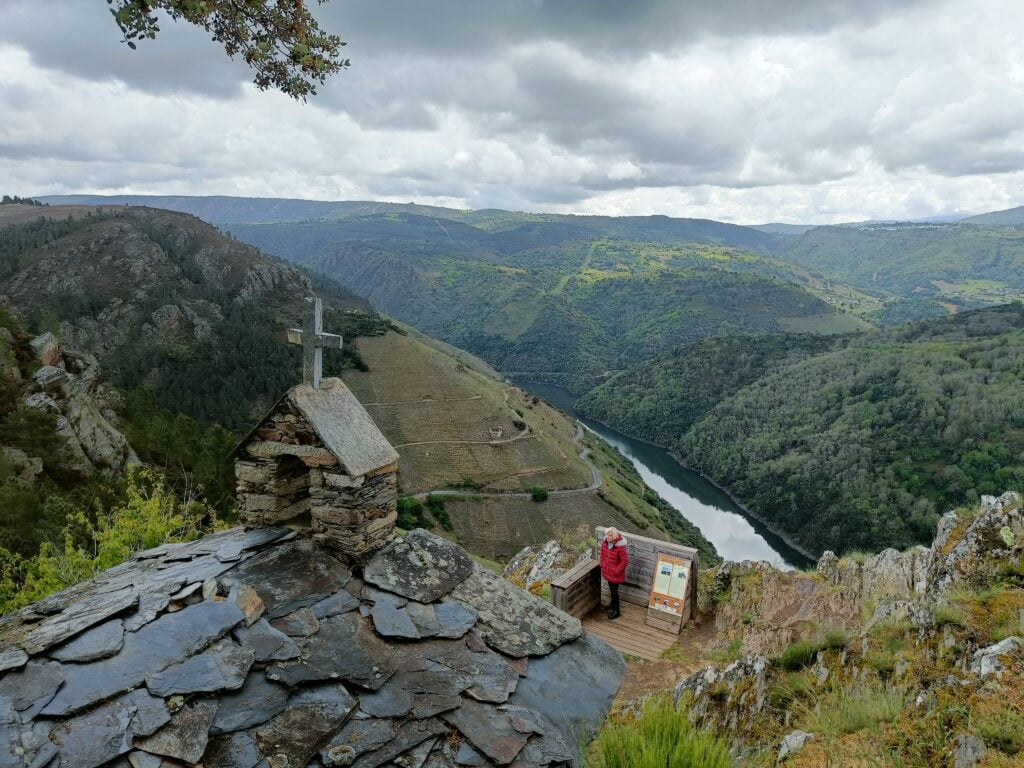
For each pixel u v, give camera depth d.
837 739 5.83
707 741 4.47
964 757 4.86
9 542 21.42
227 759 3.61
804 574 13.62
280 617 4.80
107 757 3.37
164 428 48.22
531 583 16.22
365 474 5.77
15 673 3.80
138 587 4.91
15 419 32.25
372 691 4.43
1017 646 5.95
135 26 5.78
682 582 12.23
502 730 4.46
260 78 7.70
